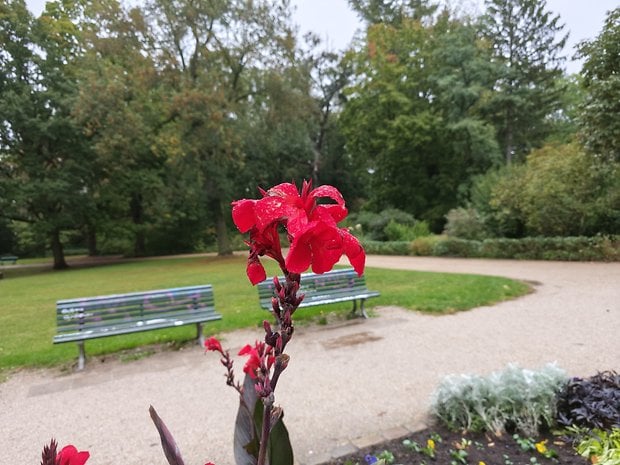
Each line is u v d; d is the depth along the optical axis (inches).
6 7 745.6
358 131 1077.8
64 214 833.5
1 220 1162.6
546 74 1065.5
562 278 379.9
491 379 124.7
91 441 126.5
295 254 38.0
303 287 249.4
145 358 209.5
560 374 124.0
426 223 922.7
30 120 735.7
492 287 339.3
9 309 372.2
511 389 118.5
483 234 673.6
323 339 223.3
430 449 106.1
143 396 159.9
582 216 520.7
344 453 108.3
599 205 502.6
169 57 670.5
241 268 622.8
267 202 40.9
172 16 686.5
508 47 1110.4
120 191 924.6
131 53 672.4
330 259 40.2
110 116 649.0
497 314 259.3
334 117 1327.5
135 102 701.3
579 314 246.7
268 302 235.0
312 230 38.3
